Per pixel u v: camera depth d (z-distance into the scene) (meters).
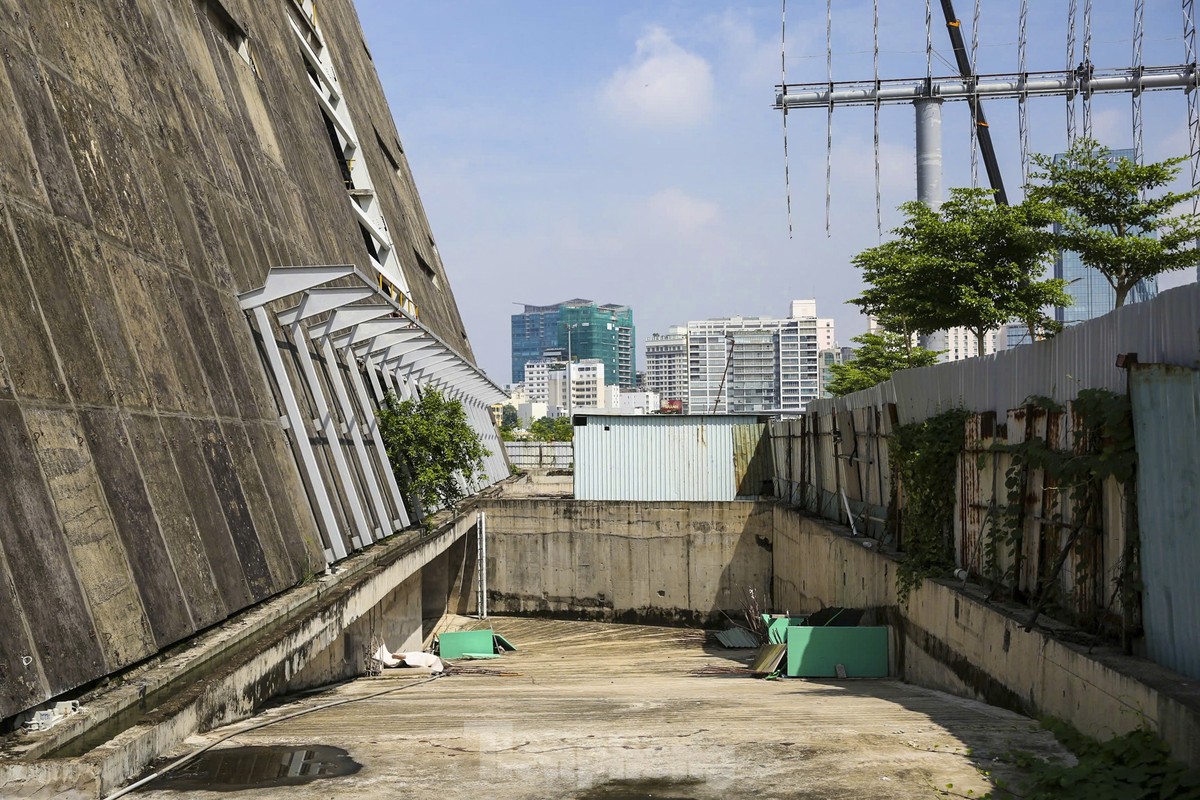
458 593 39.16
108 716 8.41
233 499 13.98
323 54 42.66
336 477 20.34
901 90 49.19
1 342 9.30
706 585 37.66
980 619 12.98
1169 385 8.84
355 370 24.59
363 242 35.94
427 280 52.22
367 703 13.09
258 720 10.52
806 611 28.48
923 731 9.50
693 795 7.16
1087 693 9.40
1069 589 11.30
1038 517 12.14
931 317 30.73
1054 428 11.62
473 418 46.06
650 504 38.12
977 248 29.83
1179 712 7.56
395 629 25.88
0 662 7.62
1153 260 26.86
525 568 38.81
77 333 10.95
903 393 19.78
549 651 30.78
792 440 34.88
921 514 17.25
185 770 7.98
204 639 11.33
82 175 12.57
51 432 9.66
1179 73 45.00
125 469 10.97
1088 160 27.88
